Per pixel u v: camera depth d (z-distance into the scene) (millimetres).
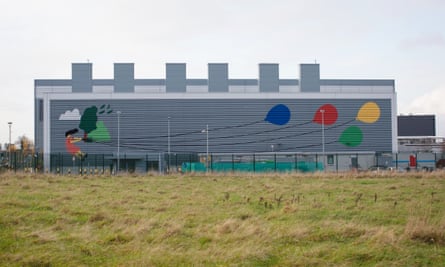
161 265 8875
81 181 28656
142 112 59750
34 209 15797
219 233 11422
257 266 8781
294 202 16891
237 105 60625
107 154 55750
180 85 65188
